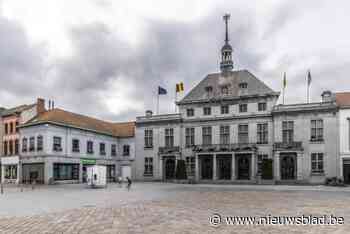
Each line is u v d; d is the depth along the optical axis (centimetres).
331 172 4188
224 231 1073
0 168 5150
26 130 4822
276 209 1619
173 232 1059
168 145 5247
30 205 1853
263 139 4653
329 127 4281
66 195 2578
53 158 4556
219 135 4928
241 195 2489
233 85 5059
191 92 5316
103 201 2067
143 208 1681
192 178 4891
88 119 5881
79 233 1052
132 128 6244
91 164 5319
